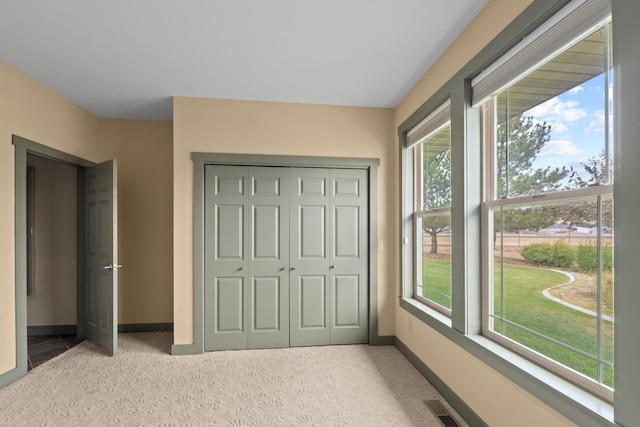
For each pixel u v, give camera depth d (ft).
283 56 8.82
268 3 6.71
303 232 12.09
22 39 7.94
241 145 11.70
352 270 12.29
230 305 11.70
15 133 9.42
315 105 12.13
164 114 13.24
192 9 6.88
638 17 3.78
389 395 8.57
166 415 7.65
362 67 9.41
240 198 11.80
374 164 12.35
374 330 12.22
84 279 12.91
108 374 9.71
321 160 12.07
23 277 9.57
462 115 7.63
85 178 12.96
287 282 11.97
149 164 13.88
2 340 8.96
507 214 6.73
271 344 11.87
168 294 13.96
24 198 9.65
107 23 7.34
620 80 4.01
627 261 3.93
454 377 7.95
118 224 13.70
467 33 7.47
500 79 6.54
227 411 7.82
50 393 8.61
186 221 11.39
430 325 9.11
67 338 13.02
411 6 6.82
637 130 3.80
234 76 9.97
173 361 10.68
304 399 8.36
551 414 5.08
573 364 5.16
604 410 4.33
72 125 11.90
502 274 6.88
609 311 4.59
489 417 6.61
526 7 5.58
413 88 10.71
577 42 5.01
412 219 11.66
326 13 7.04
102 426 7.22
